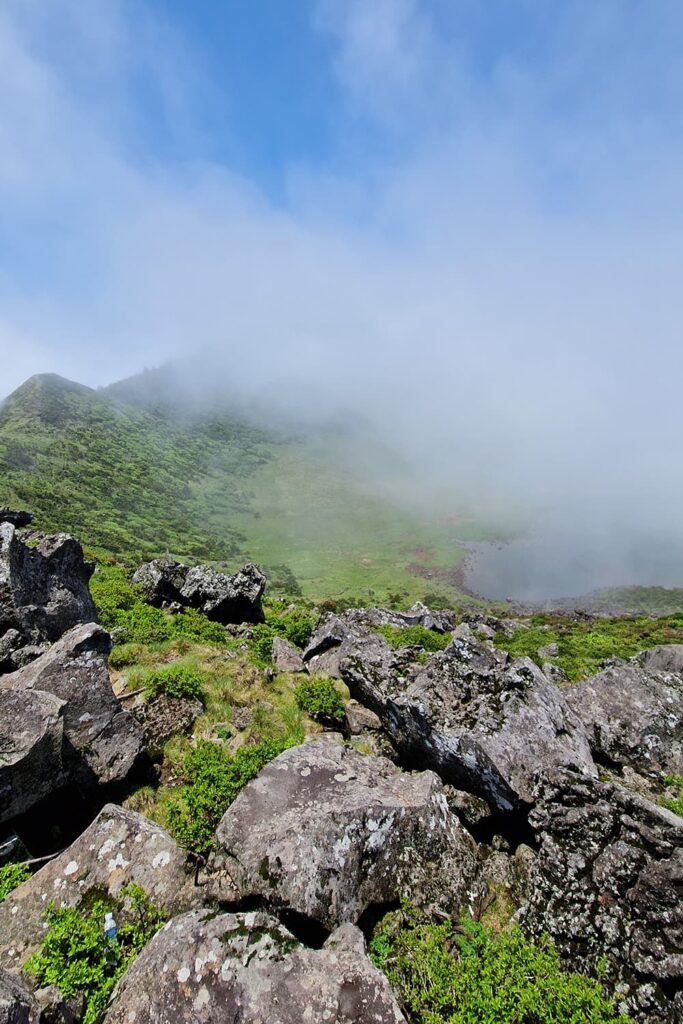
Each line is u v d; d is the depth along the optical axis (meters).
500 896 9.09
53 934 7.16
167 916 7.80
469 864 9.40
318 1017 5.89
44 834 10.04
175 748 12.67
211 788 10.68
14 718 9.87
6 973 6.18
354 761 11.06
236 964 6.44
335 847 8.20
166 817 10.38
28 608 16.86
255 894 7.94
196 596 30.56
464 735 11.28
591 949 7.69
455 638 14.31
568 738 11.88
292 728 14.83
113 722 11.48
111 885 8.09
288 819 8.74
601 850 8.84
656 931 7.66
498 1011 6.43
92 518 139.75
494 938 7.92
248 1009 5.96
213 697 15.27
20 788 9.41
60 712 10.20
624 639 47.16
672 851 8.34
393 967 7.20
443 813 10.01
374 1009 6.04
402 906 8.16
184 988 6.26
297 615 35.91
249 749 12.42
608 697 14.79
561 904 8.35
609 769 13.05
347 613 56.78
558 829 9.38
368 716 15.41
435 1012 6.47
